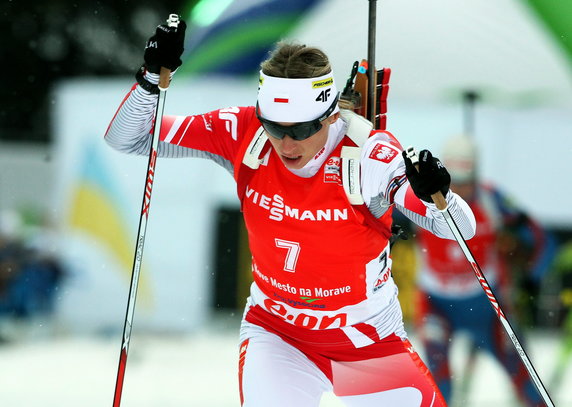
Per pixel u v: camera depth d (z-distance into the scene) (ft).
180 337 97.30
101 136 97.25
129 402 72.02
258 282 37.63
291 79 32.19
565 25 90.17
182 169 97.35
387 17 90.89
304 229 34.22
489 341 68.33
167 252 97.50
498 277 69.21
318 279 35.35
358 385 37.42
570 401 75.05
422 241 68.74
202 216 97.40
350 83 38.99
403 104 92.27
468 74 90.74
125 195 96.78
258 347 37.04
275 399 35.19
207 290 100.58
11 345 93.30
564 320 97.04
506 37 90.58
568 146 93.71
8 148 145.48
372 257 35.37
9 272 99.14
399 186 33.78
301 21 92.73
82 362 86.89
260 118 33.06
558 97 91.97
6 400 71.41
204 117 36.58
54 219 99.45
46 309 98.99
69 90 97.50
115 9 156.56
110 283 98.02
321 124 32.78
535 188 93.76
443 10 90.89
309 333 36.94
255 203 34.73
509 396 75.61
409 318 97.14
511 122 93.09
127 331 36.22
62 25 157.17
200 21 97.96
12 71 154.51
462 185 68.95
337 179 33.55
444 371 67.62
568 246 95.40
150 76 34.83
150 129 37.01
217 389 77.25
